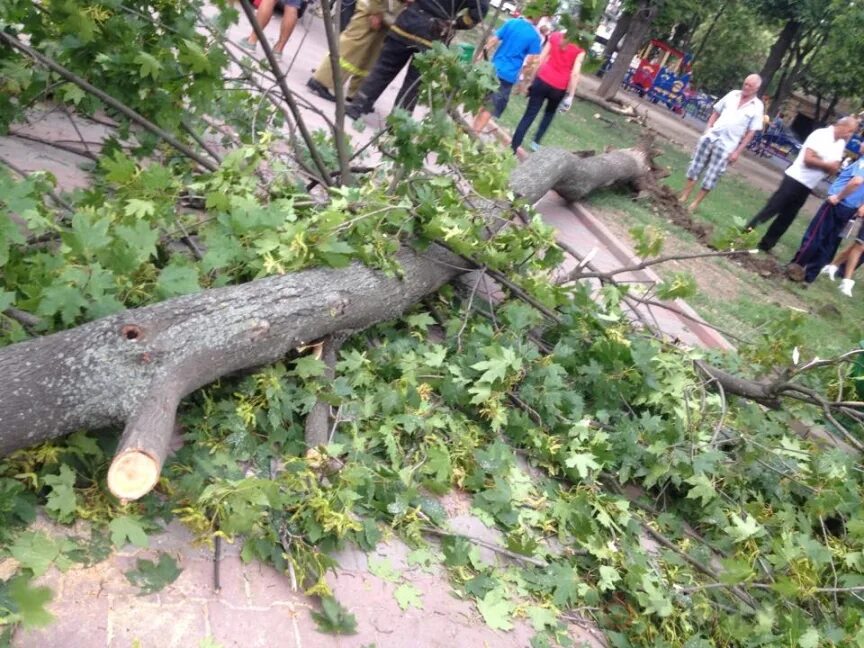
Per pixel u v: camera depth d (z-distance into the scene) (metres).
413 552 3.30
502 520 3.68
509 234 5.03
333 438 3.55
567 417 4.48
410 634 2.91
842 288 11.37
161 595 2.61
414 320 4.59
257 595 2.78
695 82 51.09
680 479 4.44
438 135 4.60
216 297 3.26
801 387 5.09
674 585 3.73
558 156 8.30
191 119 4.84
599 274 5.55
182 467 3.02
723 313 8.40
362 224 4.03
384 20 8.57
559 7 4.91
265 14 9.59
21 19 4.34
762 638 3.60
